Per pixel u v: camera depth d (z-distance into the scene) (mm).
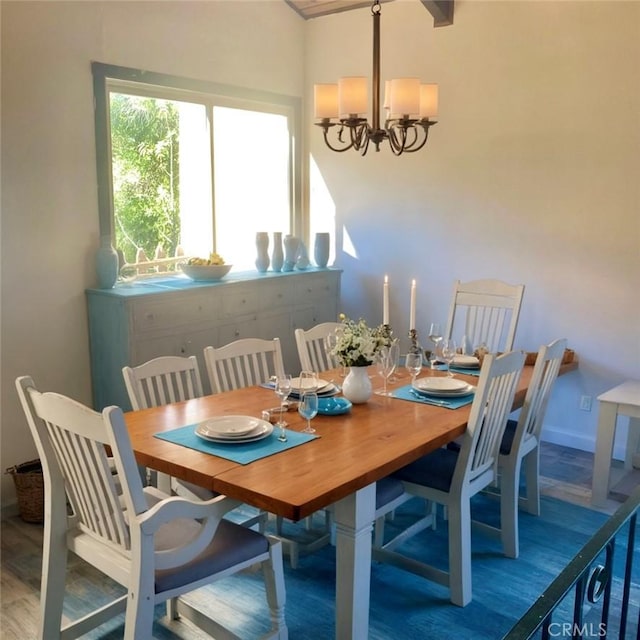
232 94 4352
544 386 2861
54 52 3330
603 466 3193
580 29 3664
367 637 2055
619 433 3811
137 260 3994
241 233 4664
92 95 3521
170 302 3586
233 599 2459
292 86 4828
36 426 1954
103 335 3527
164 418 2352
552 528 3006
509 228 4090
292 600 2451
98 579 2602
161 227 4113
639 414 3080
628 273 3676
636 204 3600
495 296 3602
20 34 3184
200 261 3965
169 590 1746
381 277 4758
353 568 1928
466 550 2396
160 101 4020
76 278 3527
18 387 1940
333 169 4898
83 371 3602
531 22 3830
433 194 4398
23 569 2686
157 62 3844
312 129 4969
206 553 1874
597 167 3703
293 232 5066
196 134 4258
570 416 3990
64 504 2033
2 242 3203
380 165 4629
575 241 3840
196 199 4312
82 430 1720
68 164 3443
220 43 4223
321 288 4652
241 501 1742
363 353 2488
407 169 4496
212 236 4434
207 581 1835
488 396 2324
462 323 4359
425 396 2646
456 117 4207
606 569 1377
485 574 2619
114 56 3605
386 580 2596
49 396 1794
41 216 3350
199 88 4113
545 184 3908
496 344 3611
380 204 4676
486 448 2479
